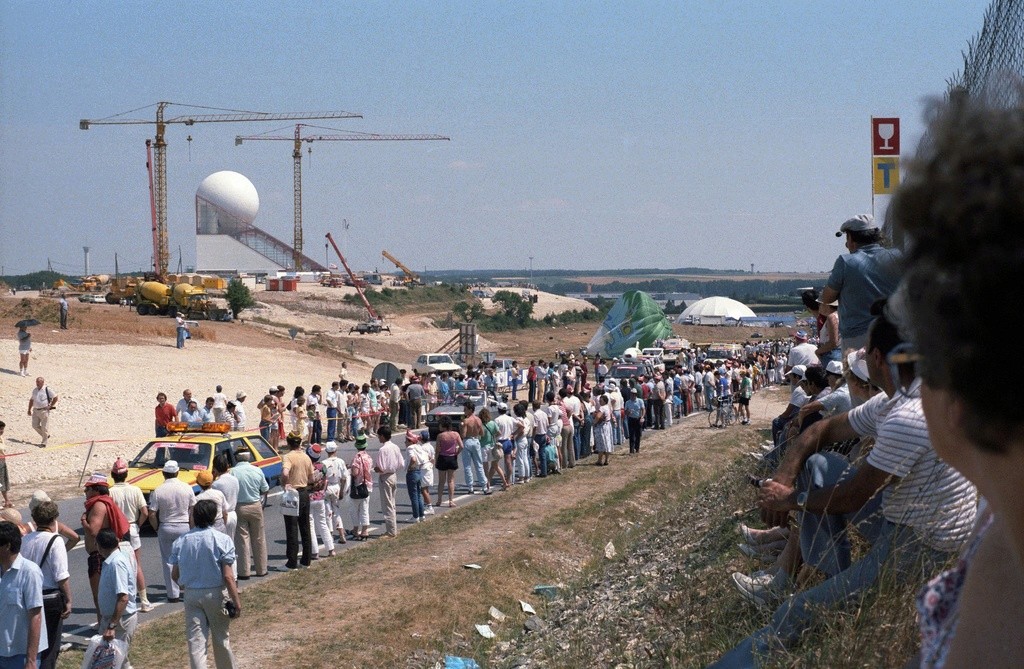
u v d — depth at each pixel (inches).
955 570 50.1
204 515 368.5
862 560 178.1
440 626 461.1
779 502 200.2
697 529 390.0
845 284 271.6
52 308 2733.8
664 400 1332.4
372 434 1253.7
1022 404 36.2
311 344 2866.6
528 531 659.4
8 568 295.7
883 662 154.5
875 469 167.0
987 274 35.0
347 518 756.0
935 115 38.1
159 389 1496.1
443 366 2192.4
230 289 3735.2
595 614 346.6
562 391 1031.0
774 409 1482.5
